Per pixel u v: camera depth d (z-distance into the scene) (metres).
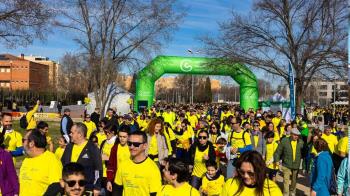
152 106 30.86
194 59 33.59
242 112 23.06
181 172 5.11
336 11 31.86
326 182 7.30
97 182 6.35
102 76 36.38
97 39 35.91
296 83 33.75
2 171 5.48
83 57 37.69
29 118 13.91
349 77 7.11
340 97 53.69
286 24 33.62
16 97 72.81
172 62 33.28
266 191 3.91
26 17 21.48
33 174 5.35
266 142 11.73
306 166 12.55
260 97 93.62
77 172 4.20
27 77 103.88
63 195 4.77
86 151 6.35
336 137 13.05
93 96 39.12
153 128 9.90
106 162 8.22
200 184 8.95
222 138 11.47
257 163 3.90
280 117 21.45
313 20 32.53
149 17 45.00
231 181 4.11
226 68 33.69
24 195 5.38
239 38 33.88
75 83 90.88
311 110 49.41
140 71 33.69
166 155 9.96
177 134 14.20
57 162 5.50
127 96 38.91
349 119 7.22
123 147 7.09
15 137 8.50
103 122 11.25
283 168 10.98
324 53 32.31
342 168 7.39
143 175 5.22
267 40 33.78
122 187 5.49
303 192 11.73
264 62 33.91
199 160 9.05
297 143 10.91
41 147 5.42
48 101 81.69
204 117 21.27
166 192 5.17
